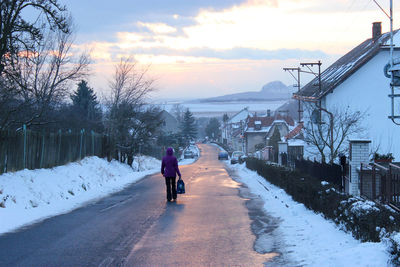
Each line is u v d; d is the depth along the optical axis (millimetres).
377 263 5988
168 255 7629
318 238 8680
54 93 23906
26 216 11789
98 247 8219
